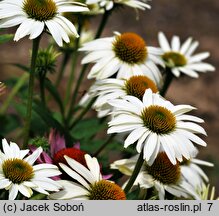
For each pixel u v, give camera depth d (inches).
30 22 29.9
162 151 31.7
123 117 28.8
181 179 32.3
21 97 40.3
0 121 40.9
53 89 35.5
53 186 27.1
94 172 28.3
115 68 34.9
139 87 32.4
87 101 38.9
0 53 66.4
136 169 28.7
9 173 26.9
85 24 41.1
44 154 29.5
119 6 37.1
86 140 37.5
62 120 38.5
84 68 37.7
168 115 29.1
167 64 38.6
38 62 34.3
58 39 29.7
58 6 30.8
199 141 28.9
